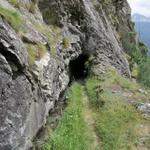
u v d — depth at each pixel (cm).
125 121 2719
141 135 2489
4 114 1445
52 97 2297
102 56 5025
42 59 2045
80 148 2219
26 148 1673
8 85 1490
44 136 2152
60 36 3519
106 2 7238
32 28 2252
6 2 2194
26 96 1664
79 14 4494
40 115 1972
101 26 5344
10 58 1572
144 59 9206
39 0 3425
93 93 3566
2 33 1551
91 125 2711
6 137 1450
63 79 3064
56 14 3666
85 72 4662
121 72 5559
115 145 2289
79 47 4262
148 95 3562
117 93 3475
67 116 2738
